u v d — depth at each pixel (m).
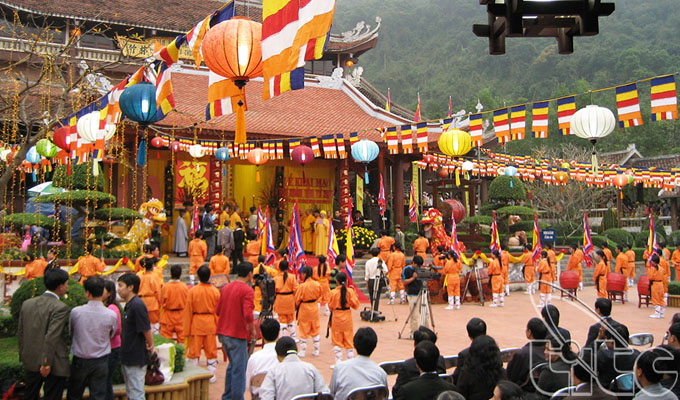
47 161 15.59
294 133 21.83
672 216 37.62
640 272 28.42
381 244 18.55
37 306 5.84
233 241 17.95
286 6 5.84
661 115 8.34
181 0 36.97
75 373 5.83
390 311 15.95
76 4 31.86
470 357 4.82
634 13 89.62
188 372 7.59
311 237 23.25
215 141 18.64
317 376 5.71
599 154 44.44
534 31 4.65
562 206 35.31
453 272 16.42
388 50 105.12
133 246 16.12
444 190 26.50
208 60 7.03
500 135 11.10
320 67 38.84
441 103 83.12
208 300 8.49
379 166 24.14
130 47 29.73
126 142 19.80
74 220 16.97
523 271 21.44
